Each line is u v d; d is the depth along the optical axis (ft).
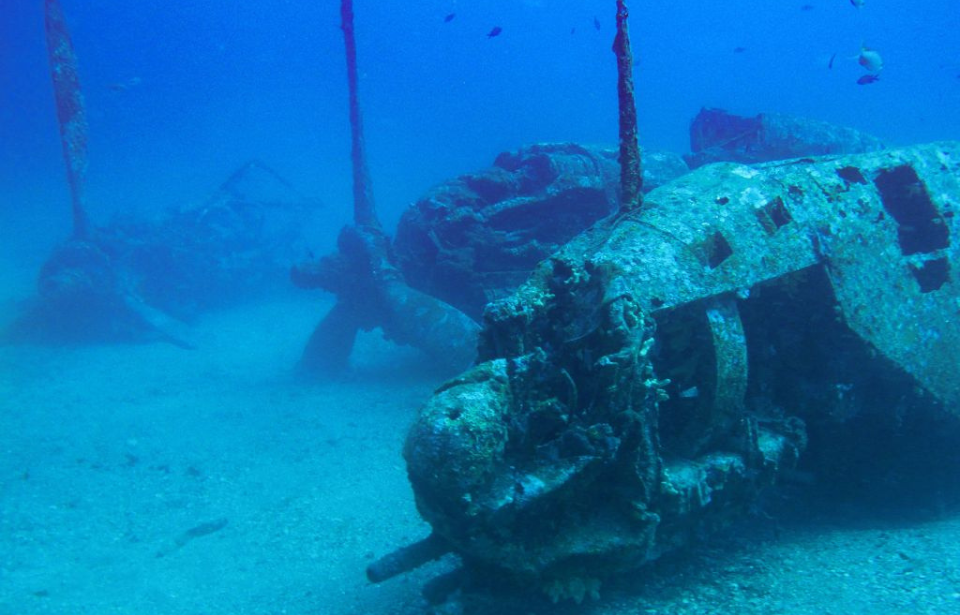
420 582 16.01
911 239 19.35
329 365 40.29
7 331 49.49
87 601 16.99
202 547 20.06
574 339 12.57
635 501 12.21
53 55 50.21
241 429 31.30
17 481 25.40
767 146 35.14
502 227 33.50
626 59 15.92
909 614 11.48
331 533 20.30
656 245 14.34
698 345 14.29
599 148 35.91
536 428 11.90
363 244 36.94
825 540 15.61
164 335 49.49
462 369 31.73
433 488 10.50
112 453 28.48
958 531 15.23
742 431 14.58
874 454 17.26
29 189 198.29
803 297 16.14
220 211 63.82
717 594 13.21
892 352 15.90
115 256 54.19
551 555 11.75
